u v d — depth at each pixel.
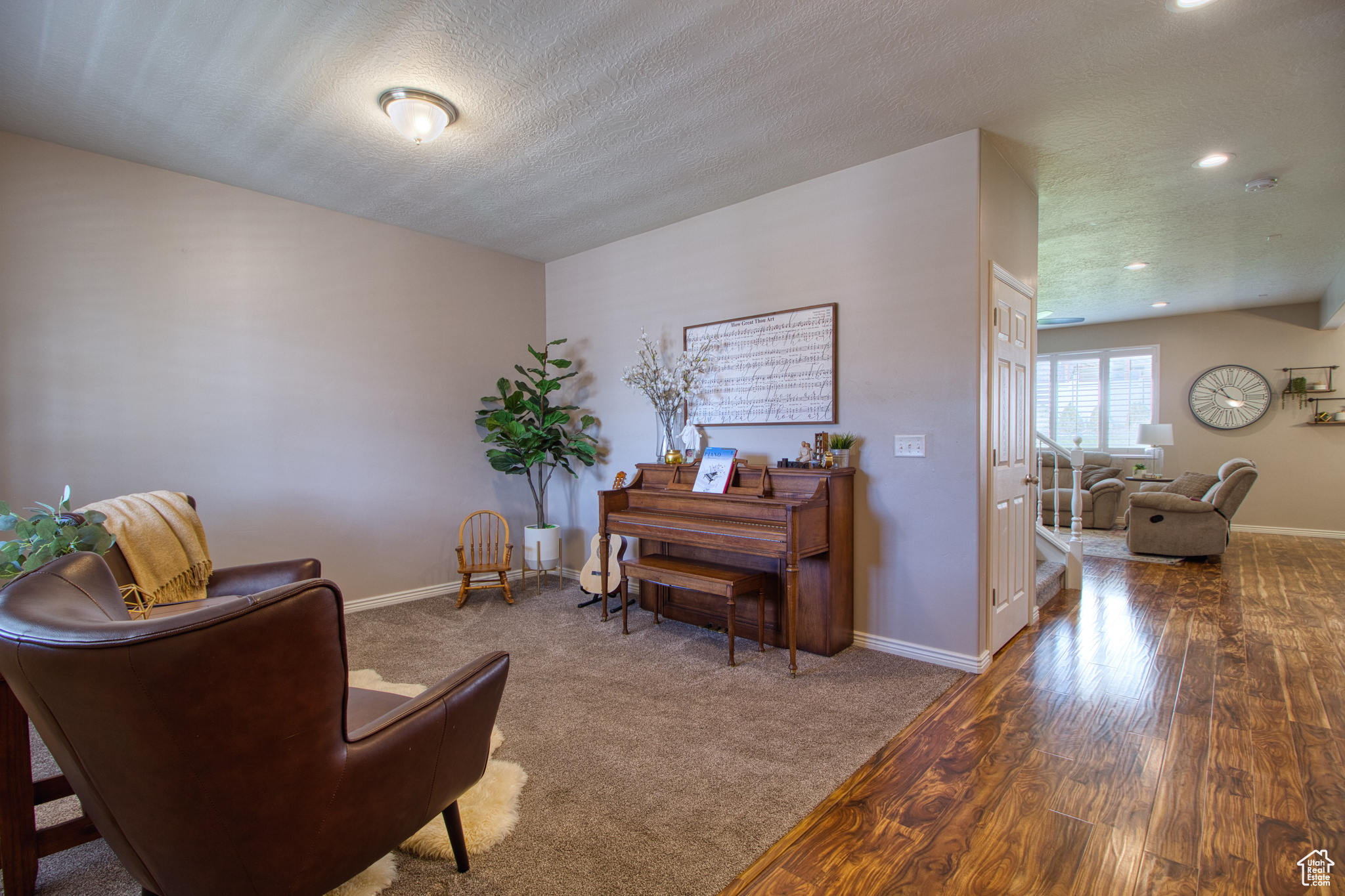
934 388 2.93
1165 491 6.13
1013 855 1.59
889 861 1.58
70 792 1.54
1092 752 2.12
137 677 0.95
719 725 2.32
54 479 2.89
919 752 2.13
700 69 2.33
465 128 2.77
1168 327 7.39
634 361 4.30
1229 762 2.04
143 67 2.30
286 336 3.60
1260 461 6.89
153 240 3.16
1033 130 2.81
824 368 3.28
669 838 1.66
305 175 3.28
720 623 3.51
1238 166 3.20
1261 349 6.86
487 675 1.50
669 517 3.36
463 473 4.45
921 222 2.96
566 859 1.58
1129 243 4.49
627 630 3.48
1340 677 2.77
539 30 2.10
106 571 1.43
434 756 1.35
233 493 3.41
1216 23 2.07
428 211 3.82
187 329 3.27
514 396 4.30
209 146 2.93
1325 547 5.98
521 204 3.70
